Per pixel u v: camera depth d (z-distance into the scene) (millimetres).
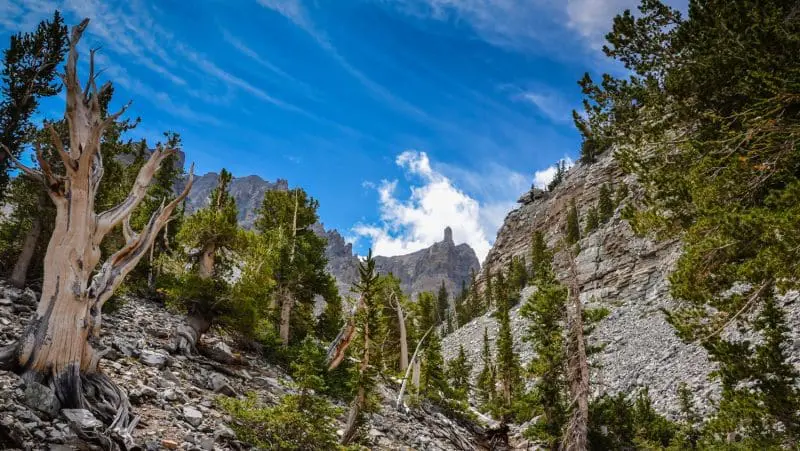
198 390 13086
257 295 21062
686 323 11930
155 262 24891
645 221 12922
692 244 11047
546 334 23922
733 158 10469
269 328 24328
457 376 43781
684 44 13117
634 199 14438
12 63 20766
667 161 13500
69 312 9297
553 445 21062
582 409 14992
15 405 7648
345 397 19859
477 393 46875
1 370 8586
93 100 10414
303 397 11367
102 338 13539
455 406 32594
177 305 18859
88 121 10273
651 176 13336
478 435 30391
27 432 7207
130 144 23906
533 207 149500
